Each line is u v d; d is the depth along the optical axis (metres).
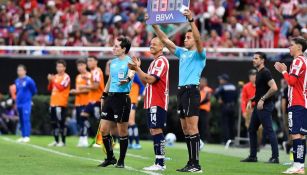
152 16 36.16
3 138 64.75
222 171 37.41
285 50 69.44
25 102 60.91
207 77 73.19
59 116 56.44
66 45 79.19
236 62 73.19
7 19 83.56
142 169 36.28
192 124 35.34
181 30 76.88
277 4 83.81
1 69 74.50
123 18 81.88
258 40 77.81
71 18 82.69
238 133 64.06
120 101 36.97
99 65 73.31
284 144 58.12
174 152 52.56
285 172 36.56
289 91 36.66
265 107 45.06
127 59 37.38
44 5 87.12
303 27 75.06
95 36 79.75
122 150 37.31
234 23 80.00
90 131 64.75
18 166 37.00
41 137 69.31
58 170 34.94
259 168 40.28
